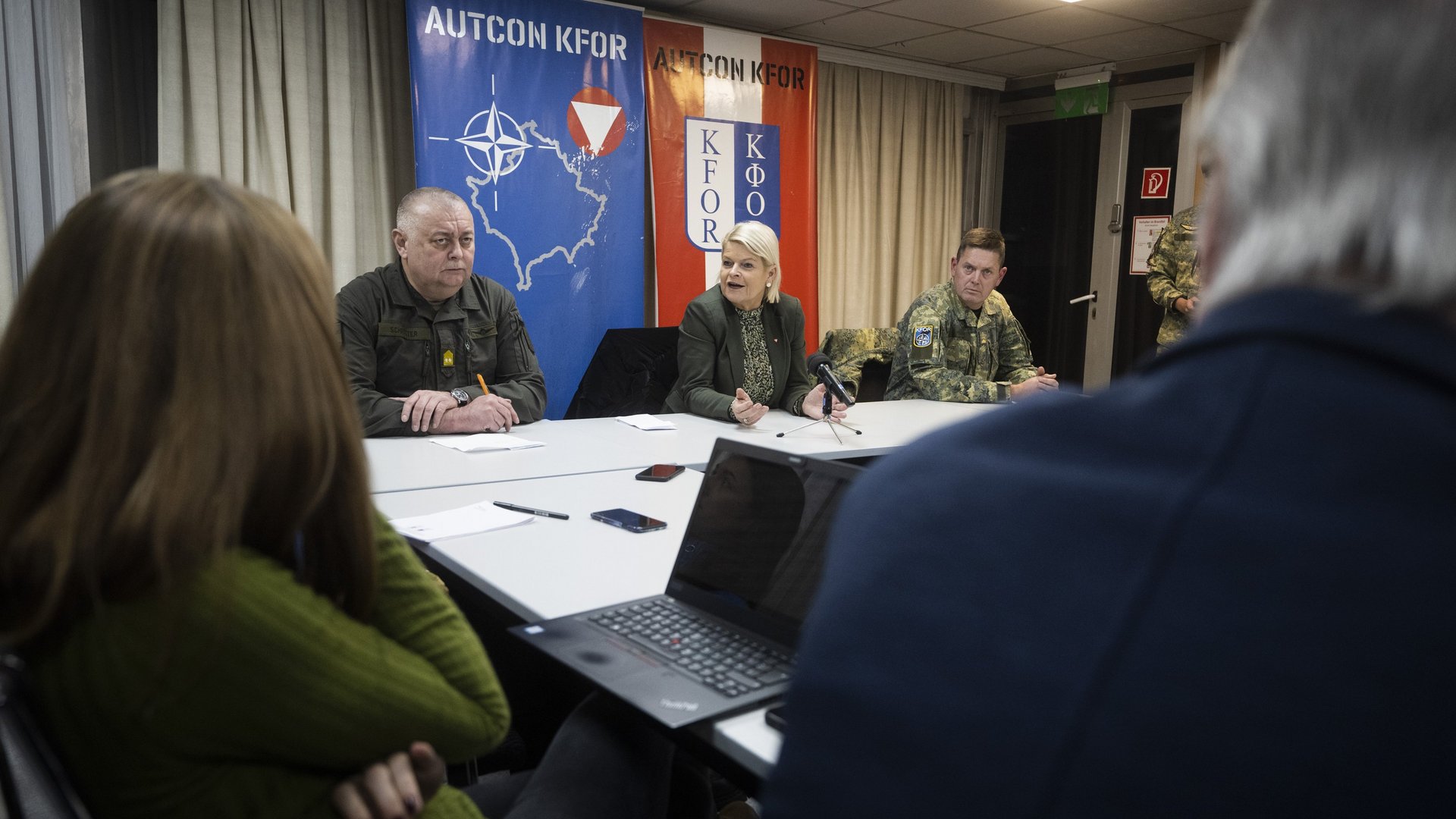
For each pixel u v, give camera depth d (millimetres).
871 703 378
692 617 1202
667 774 1089
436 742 801
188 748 685
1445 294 315
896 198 6117
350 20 4109
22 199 3385
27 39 3344
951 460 414
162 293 679
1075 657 336
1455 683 278
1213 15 4762
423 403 2553
